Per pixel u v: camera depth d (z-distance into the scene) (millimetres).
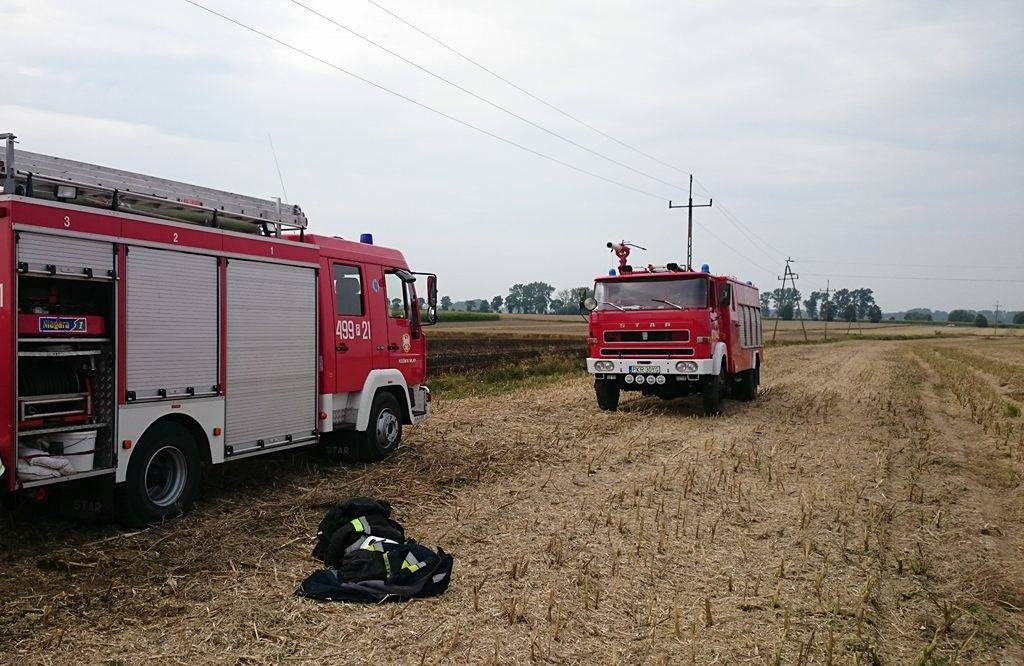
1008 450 12570
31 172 6418
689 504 8578
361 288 10227
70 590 5570
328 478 9438
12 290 5840
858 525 7879
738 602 5738
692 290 15484
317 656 4676
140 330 6871
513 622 5234
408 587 5629
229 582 5816
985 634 5418
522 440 12344
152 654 4648
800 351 50125
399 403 11094
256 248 8305
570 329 70125
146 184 7457
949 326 162625
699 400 18906
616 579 6141
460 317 94562
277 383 8617
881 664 4871
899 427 14781
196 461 7605
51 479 6141
